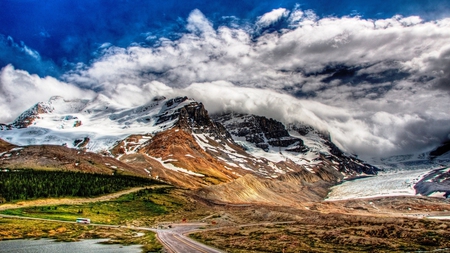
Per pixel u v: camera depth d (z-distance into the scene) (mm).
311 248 103875
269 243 113812
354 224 150375
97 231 138625
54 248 101562
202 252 98375
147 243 113375
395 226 130750
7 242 108750
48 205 183500
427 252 92500
